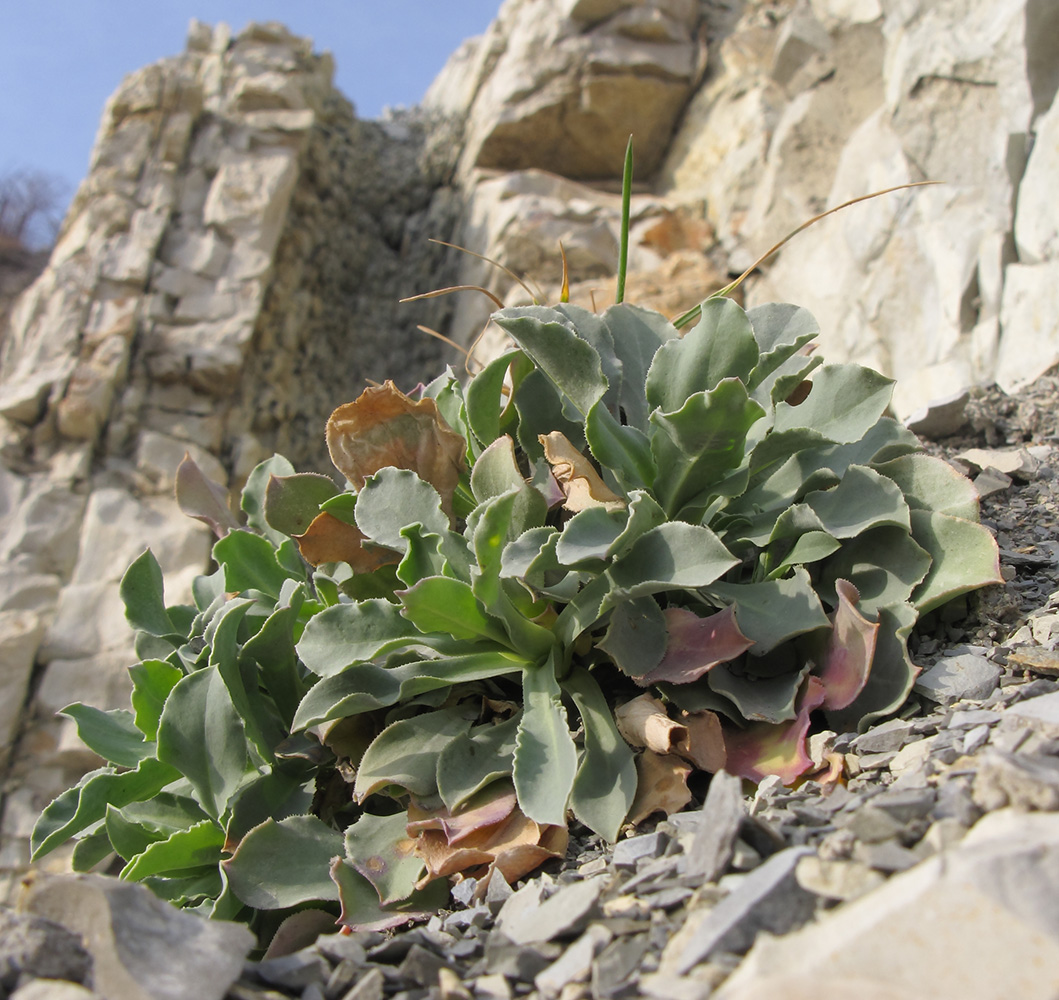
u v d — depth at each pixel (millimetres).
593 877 244
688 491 325
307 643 313
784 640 299
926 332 1019
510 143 1921
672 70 1821
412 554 311
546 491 321
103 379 1668
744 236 1525
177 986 190
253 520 450
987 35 1031
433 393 423
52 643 1439
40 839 357
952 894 160
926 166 1089
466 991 205
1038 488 425
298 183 2068
